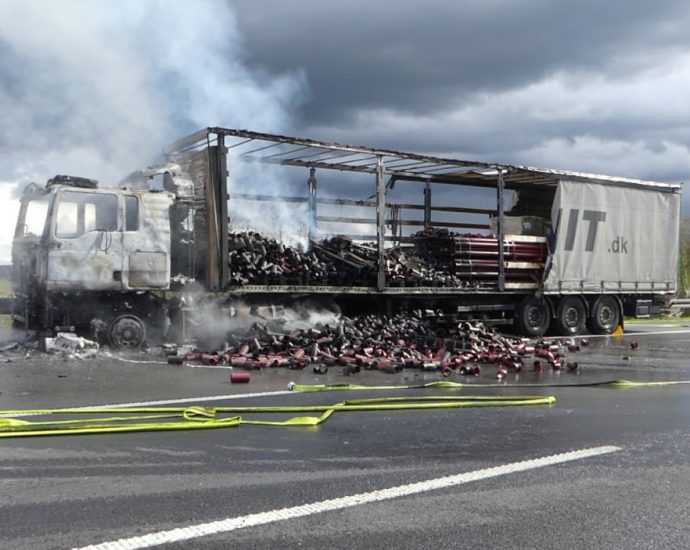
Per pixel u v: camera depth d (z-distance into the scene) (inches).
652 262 757.9
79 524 148.6
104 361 420.5
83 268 447.5
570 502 167.2
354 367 389.4
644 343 629.3
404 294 582.2
